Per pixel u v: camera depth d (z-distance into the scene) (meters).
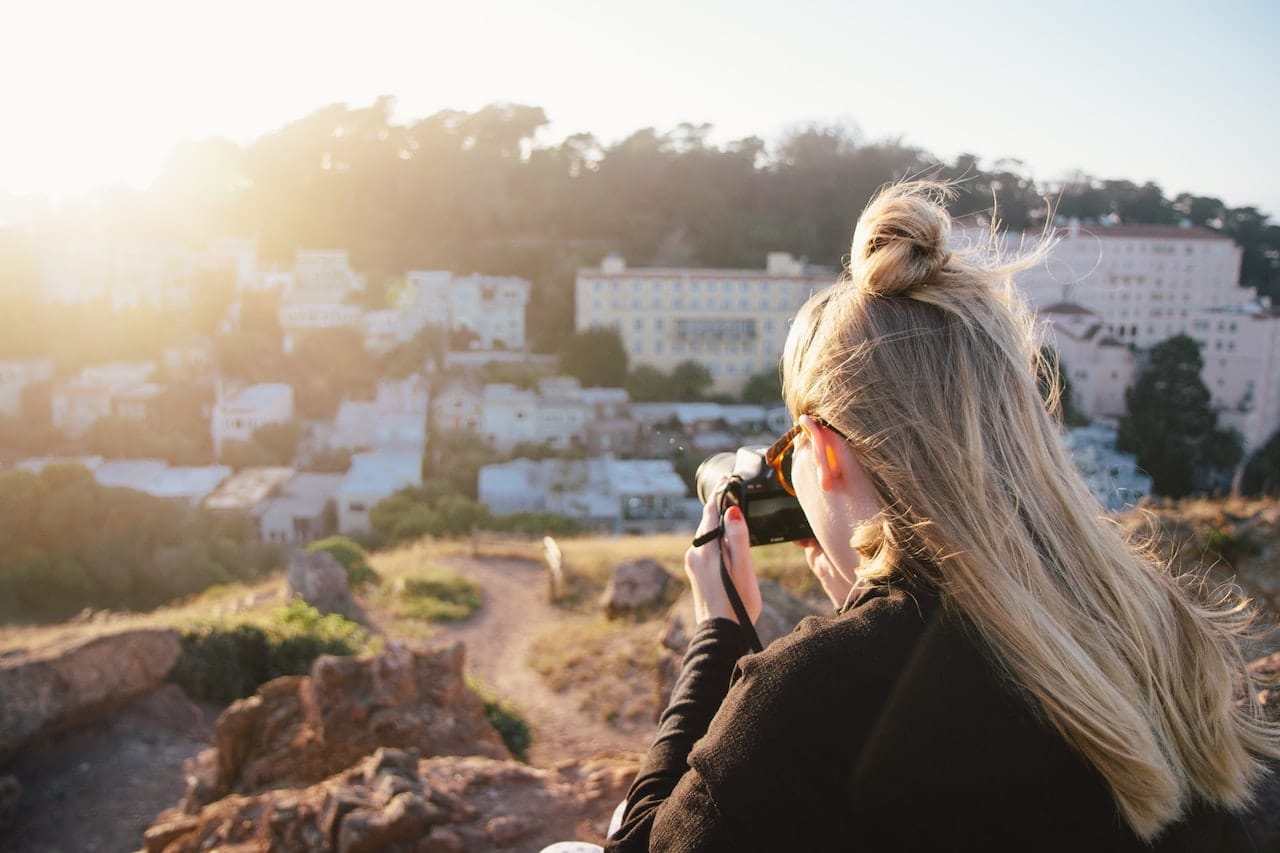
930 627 0.75
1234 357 69.31
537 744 6.61
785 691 0.73
